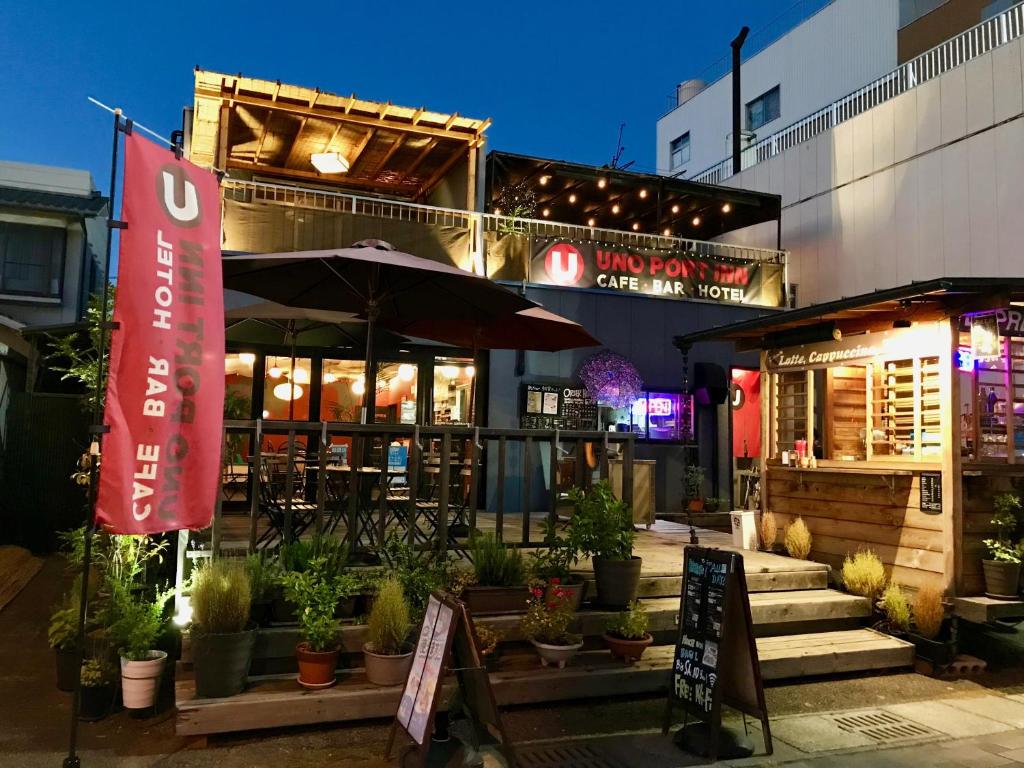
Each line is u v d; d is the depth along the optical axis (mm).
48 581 8758
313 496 9352
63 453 10555
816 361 8289
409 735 4262
